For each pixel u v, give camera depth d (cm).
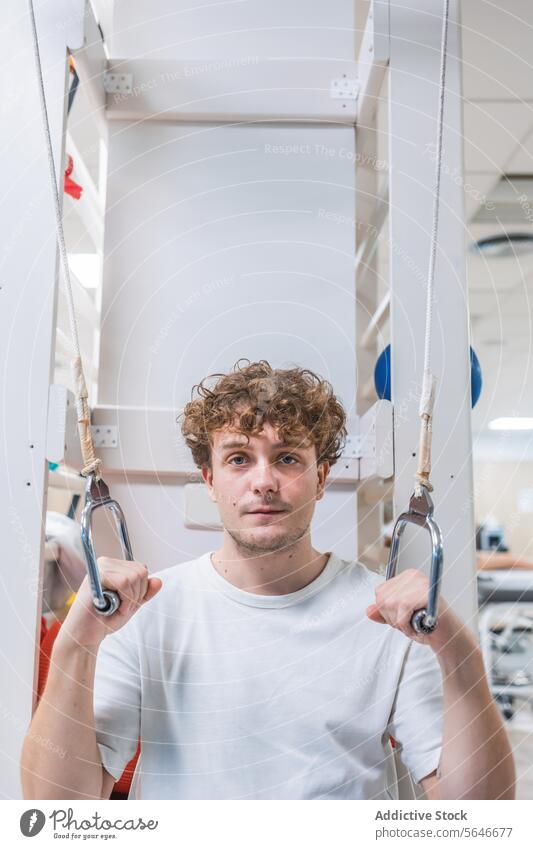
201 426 68
